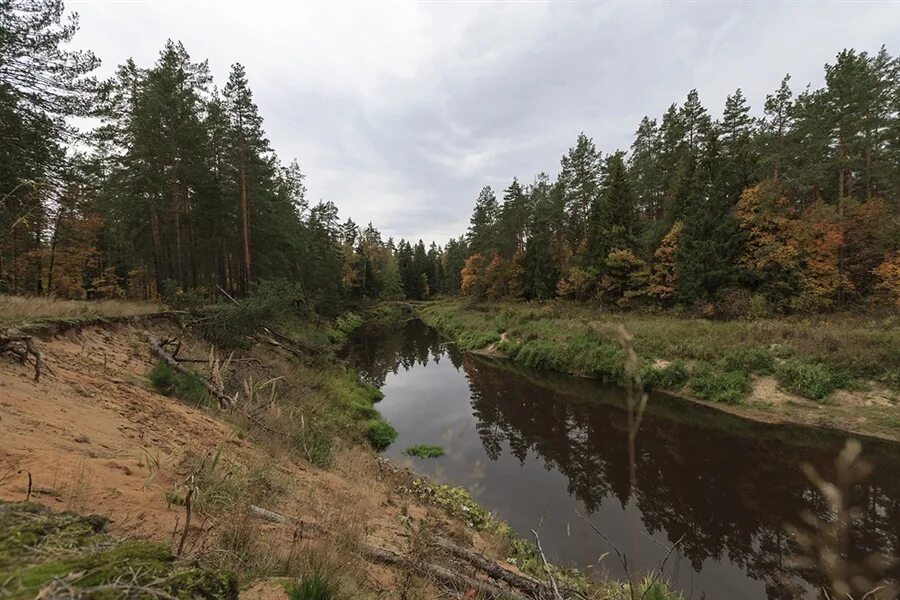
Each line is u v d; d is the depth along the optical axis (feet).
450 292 293.23
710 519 30.60
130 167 70.08
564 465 40.40
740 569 24.63
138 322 39.70
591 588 15.47
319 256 151.02
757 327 66.49
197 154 72.79
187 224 80.79
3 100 41.45
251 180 88.53
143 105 68.13
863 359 51.13
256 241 98.02
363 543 12.82
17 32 42.27
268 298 54.08
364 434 44.52
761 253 82.74
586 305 115.14
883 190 100.99
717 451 42.39
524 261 160.35
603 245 113.60
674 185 112.78
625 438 46.73
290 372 49.90
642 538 28.40
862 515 28.63
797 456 40.32
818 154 96.07
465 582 13.14
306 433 28.43
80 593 4.19
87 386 19.01
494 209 194.70
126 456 13.21
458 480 35.91
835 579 4.17
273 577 9.29
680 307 90.68
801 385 51.93
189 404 24.16
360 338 130.72
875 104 87.40
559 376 74.95
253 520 11.63
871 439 42.57
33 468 10.10
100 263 104.58
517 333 102.83
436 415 56.13
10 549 4.88
